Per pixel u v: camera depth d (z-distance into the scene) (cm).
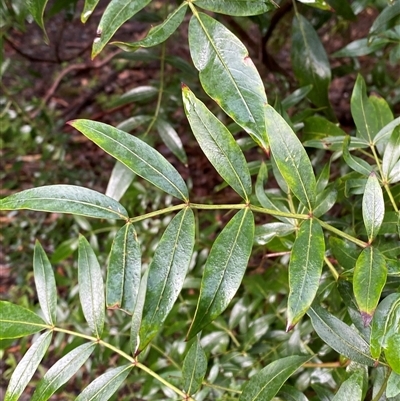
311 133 40
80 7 88
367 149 49
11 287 105
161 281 24
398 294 24
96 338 30
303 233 24
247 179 25
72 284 74
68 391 86
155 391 49
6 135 103
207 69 25
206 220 77
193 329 24
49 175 100
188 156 108
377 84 65
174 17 26
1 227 108
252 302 53
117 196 43
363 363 27
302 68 48
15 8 40
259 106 24
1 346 42
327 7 27
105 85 126
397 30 43
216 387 40
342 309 37
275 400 33
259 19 52
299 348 41
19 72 141
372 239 25
